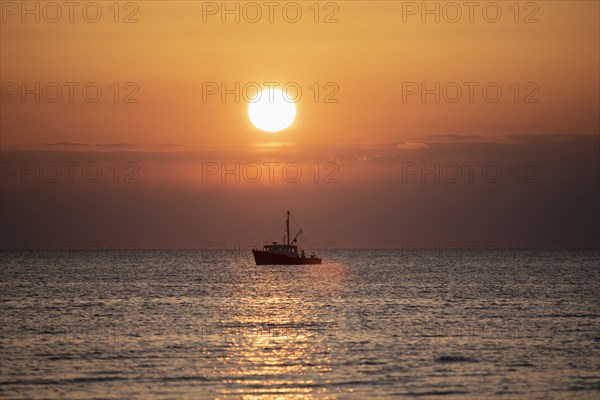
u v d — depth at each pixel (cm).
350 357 12669
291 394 10212
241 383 10781
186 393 10275
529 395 10238
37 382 10925
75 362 12275
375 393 10288
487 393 10319
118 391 10394
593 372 11594
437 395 10206
